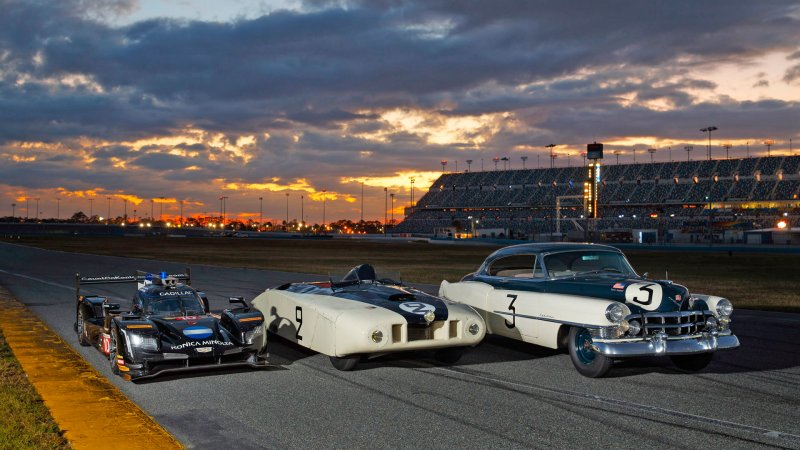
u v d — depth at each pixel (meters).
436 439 5.29
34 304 14.87
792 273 29.11
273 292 9.30
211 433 5.47
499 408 6.21
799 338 10.27
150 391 6.88
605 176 129.75
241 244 78.69
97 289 18.28
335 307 7.74
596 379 7.39
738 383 7.20
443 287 10.12
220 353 7.36
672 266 35.47
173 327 7.58
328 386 7.09
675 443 5.20
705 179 117.25
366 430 5.54
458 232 121.44
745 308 14.78
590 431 5.50
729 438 5.31
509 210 136.75
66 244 69.00
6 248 52.31
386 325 7.30
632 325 7.06
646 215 116.00
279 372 7.79
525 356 8.77
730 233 84.38
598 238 92.38
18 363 8.23
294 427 5.63
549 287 8.33
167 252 49.22
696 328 7.32
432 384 7.18
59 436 5.28
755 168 114.31
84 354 8.92
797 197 104.62
